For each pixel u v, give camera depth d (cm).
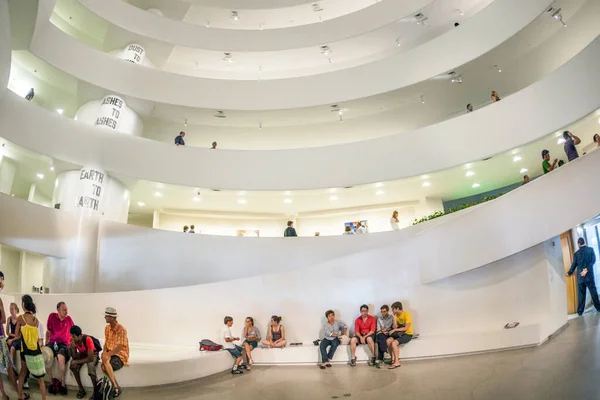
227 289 853
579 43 1260
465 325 792
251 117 1552
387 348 702
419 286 823
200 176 1350
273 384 586
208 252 1254
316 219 1641
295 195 1427
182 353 710
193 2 1711
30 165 1252
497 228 770
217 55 1714
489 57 1300
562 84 1041
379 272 840
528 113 1112
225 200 1476
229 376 658
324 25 1638
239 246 1274
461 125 1231
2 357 488
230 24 1866
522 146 1121
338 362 724
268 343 757
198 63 1773
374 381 568
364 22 1594
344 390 530
